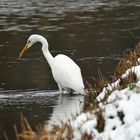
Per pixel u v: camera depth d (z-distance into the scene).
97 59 20.27
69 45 22.86
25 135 8.88
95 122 9.26
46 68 19.12
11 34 24.98
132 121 9.01
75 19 29.00
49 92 16.03
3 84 16.94
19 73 18.34
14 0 35.69
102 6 33.75
